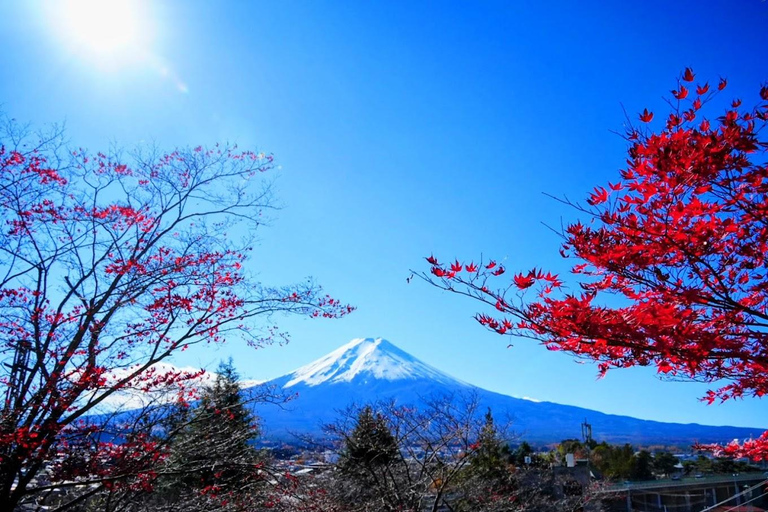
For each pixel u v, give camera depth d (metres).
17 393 6.70
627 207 3.40
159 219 8.17
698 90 3.27
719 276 3.49
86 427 6.87
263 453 9.98
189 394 7.73
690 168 3.02
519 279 3.59
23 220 7.13
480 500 12.30
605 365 4.05
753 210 3.20
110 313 7.21
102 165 8.21
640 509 30.09
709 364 3.98
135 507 7.88
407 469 11.28
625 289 3.88
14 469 6.17
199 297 7.85
